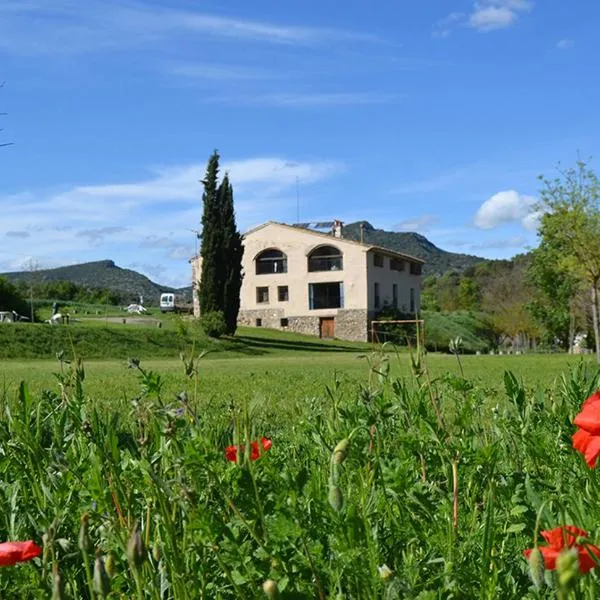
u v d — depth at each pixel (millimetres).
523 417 2740
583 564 1238
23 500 2336
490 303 73188
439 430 2256
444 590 1628
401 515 1955
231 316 45969
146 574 1809
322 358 34250
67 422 2598
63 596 1244
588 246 29906
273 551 1600
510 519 1912
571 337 52812
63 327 36812
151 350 36625
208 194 45781
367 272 59031
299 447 3131
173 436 2033
